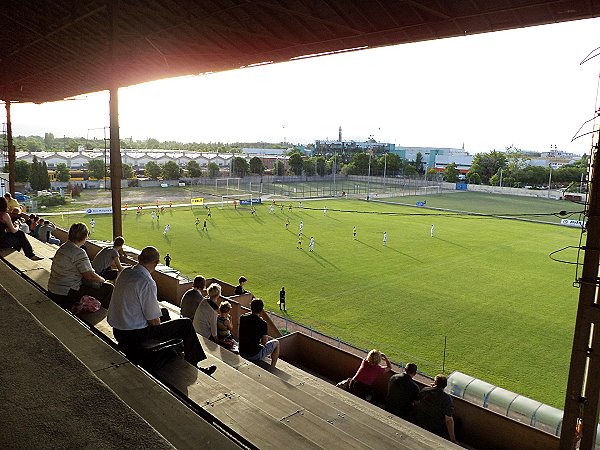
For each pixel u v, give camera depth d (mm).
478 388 11398
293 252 36938
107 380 3340
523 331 20453
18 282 5371
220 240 41500
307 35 11633
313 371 9867
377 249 39406
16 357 2375
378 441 5582
